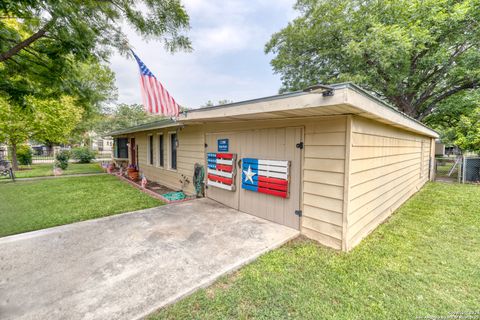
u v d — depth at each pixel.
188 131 6.21
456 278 2.32
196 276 2.23
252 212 4.20
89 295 1.94
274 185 3.69
